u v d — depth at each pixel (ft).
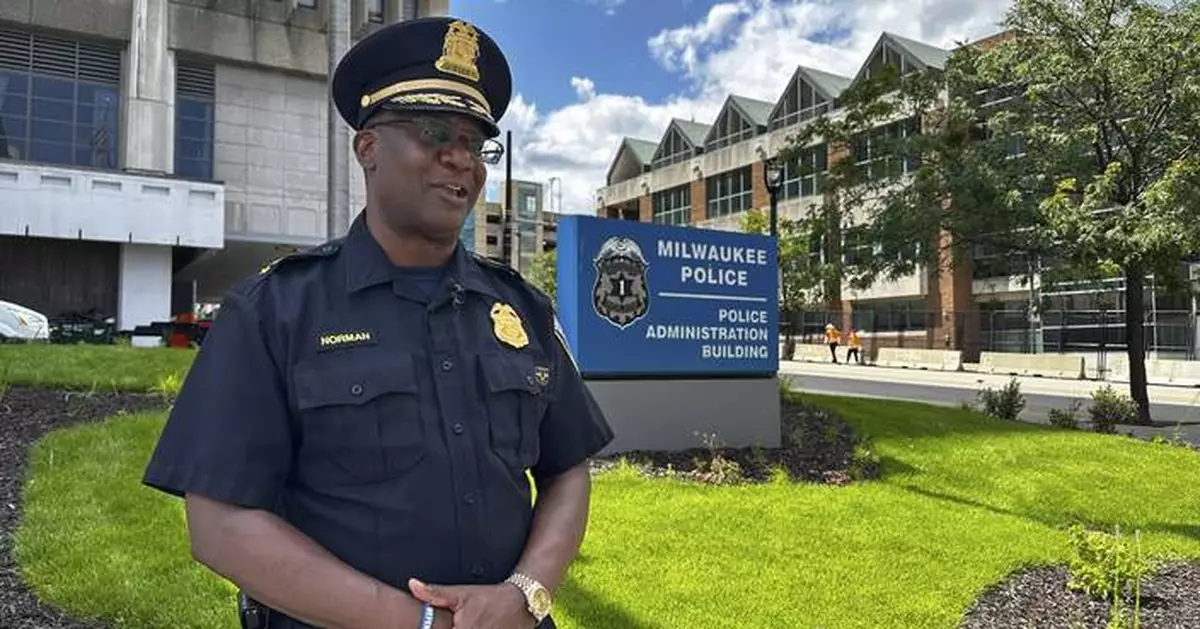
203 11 89.66
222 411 4.76
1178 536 22.66
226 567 4.61
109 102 86.69
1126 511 24.84
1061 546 19.93
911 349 120.78
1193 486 28.55
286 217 94.53
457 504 5.00
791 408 36.96
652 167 196.44
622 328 28.68
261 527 4.64
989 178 49.47
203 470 4.63
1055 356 99.25
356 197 53.98
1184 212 43.88
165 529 16.53
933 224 51.06
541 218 231.71
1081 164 49.01
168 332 72.28
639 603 14.44
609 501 21.06
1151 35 46.55
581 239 28.09
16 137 82.58
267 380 4.92
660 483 23.49
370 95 5.47
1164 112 48.44
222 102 92.02
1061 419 43.68
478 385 5.32
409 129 5.34
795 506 21.65
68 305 81.97
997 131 52.01
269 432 4.85
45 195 78.48
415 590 4.68
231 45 91.04
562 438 6.16
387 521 4.86
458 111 5.32
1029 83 50.55
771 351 31.71
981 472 28.40
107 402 28.45
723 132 172.86
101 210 80.79
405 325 5.24
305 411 4.88
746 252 31.48
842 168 55.47
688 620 13.91
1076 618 15.43
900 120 55.77
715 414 30.27
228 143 92.17
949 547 19.02
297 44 94.32
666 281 29.68
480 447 5.17
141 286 83.46
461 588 4.83
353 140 5.66
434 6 88.58
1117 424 49.29
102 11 84.89
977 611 15.49
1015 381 49.60
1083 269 47.42
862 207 61.52
